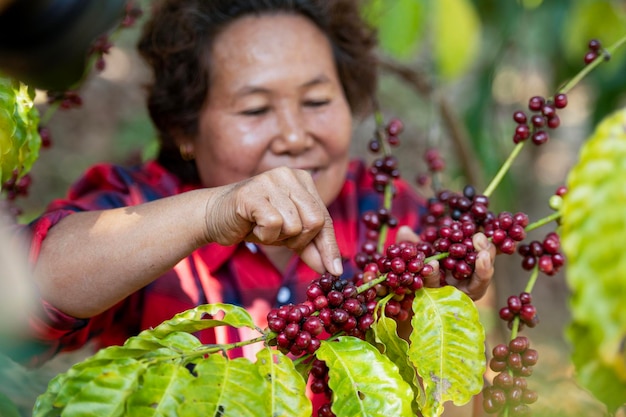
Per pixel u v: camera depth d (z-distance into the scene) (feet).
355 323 2.92
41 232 3.47
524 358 3.03
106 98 13.00
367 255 3.78
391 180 4.20
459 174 7.65
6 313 2.44
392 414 2.57
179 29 4.20
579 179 2.17
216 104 4.16
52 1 1.96
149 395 2.44
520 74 11.01
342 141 4.24
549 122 3.48
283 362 2.62
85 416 2.45
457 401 2.77
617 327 2.06
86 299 3.36
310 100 4.12
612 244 2.08
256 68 4.02
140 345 2.58
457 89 10.55
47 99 4.30
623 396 2.65
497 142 7.79
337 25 4.52
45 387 3.43
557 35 7.25
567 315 10.36
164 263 3.26
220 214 3.11
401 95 13.47
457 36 6.59
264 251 4.31
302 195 3.04
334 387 2.62
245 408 2.48
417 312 2.91
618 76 7.23
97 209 4.09
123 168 4.48
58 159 11.73
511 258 10.62
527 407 2.95
